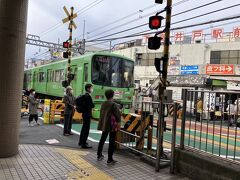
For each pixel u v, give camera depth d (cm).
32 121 1486
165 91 779
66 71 2050
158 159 672
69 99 1112
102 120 728
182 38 3834
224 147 609
